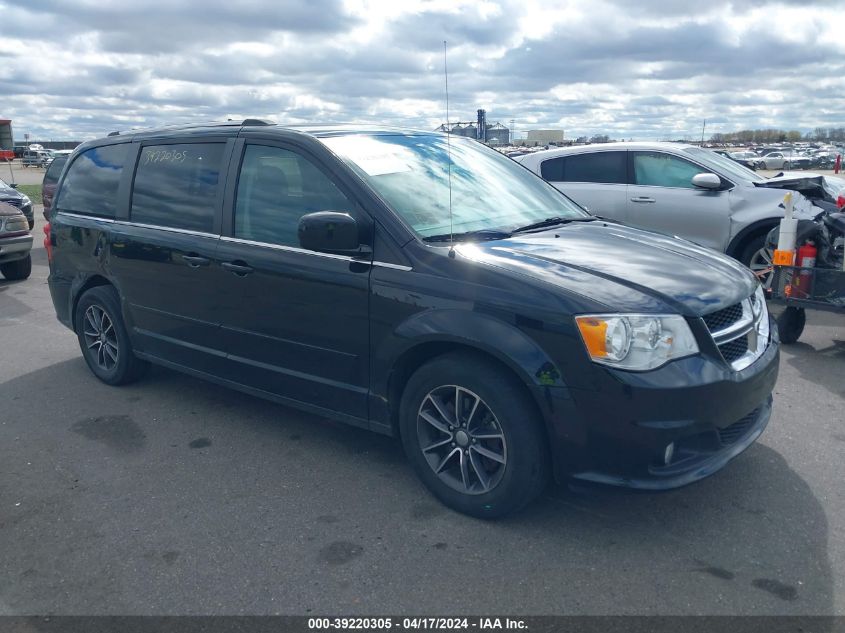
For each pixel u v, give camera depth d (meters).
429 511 3.64
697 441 3.21
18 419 5.00
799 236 6.00
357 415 3.92
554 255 3.58
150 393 5.45
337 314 3.83
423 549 3.30
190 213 4.65
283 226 4.13
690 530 3.40
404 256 3.61
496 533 3.42
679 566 3.12
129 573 3.17
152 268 4.86
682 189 8.16
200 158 4.66
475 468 3.49
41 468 4.23
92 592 3.04
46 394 5.49
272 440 4.55
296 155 4.12
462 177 4.35
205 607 2.93
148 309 5.02
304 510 3.68
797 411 4.80
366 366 3.79
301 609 2.90
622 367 3.04
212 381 4.73
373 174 3.94
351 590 3.02
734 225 7.71
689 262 3.66
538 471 3.30
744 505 3.61
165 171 4.89
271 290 4.11
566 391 3.12
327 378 4.00
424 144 4.52
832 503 3.61
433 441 3.68
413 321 3.50
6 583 3.12
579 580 3.04
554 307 3.14
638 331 3.05
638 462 3.08
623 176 8.62
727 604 2.87
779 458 4.11
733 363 3.30
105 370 5.62
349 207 3.84
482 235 3.83
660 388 3.01
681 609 2.84
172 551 3.33
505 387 3.28
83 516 3.67
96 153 5.60
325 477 4.04
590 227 4.27
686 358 3.12
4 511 3.74
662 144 8.55
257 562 3.23
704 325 3.18
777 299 6.12
